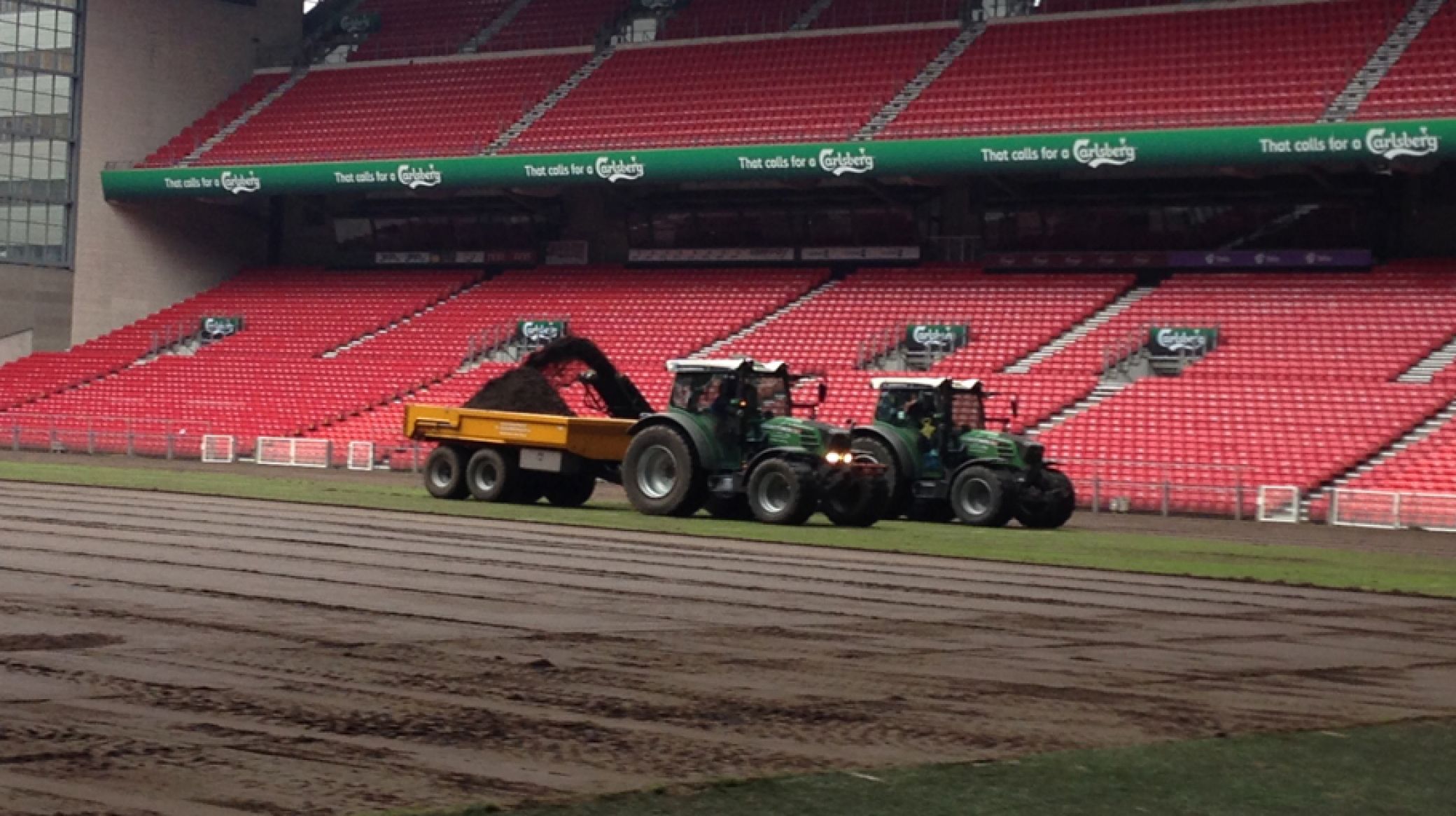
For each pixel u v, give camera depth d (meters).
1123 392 38.53
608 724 9.00
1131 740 8.92
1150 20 46.56
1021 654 12.22
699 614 13.93
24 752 7.90
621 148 47.09
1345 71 41.81
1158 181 43.56
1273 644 13.29
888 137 44.59
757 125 46.94
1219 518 33.16
